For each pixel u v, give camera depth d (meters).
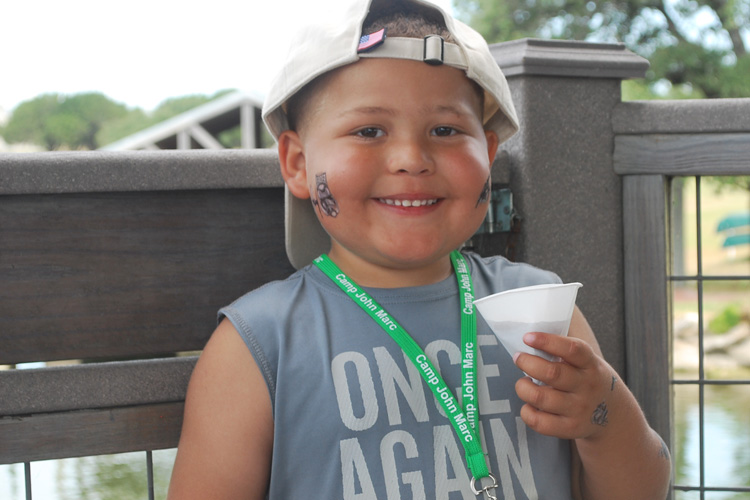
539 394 1.21
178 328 1.45
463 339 1.38
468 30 1.47
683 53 13.52
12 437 1.33
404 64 1.31
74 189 1.35
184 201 1.44
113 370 1.38
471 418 1.32
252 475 1.29
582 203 1.78
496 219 1.72
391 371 1.32
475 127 1.39
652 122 1.77
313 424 1.28
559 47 1.75
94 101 57.03
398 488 1.25
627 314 1.81
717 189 9.76
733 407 6.67
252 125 20.47
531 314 1.15
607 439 1.29
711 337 10.55
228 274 1.48
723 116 1.75
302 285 1.41
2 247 1.34
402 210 1.32
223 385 1.30
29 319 1.36
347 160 1.31
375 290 1.40
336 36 1.32
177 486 1.29
